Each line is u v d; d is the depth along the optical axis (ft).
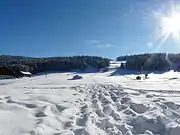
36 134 14.56
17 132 14.92
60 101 28.12
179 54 410.52
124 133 16.53
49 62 418.10
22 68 341.21
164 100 31.40
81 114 21.70
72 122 18.16
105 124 18.24
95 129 16.58
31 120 17.87
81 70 414.41
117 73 352.49
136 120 18.85
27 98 28.89
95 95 39.06
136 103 26.27
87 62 458.91
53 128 16.53
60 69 415.03
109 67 446.19
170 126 16.63
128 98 32.60
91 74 340.80
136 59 395.75
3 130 15.05
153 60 383.04
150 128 17.35
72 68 424.46
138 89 57.21
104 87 62.49
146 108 23.86
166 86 79.71
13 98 28.50
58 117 19.31
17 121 17.21
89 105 27.50
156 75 281.13
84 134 15.15
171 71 343.67
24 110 20.72
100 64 439.22
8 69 239.30
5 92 36.55
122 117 20.77
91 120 18.65
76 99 31.40
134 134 16.47
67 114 20.79
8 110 20.27
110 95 40.22
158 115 19.24
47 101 27.37
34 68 394.93
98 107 25.72
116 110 24.56
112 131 16.37
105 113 23.09
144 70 372.38
